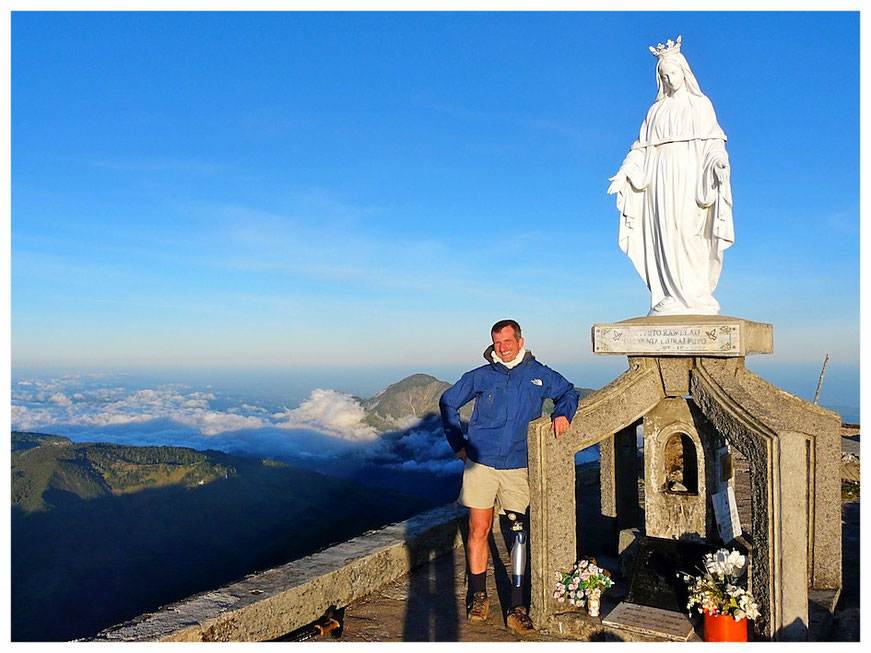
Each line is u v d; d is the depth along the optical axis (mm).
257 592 4941
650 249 5594
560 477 5086
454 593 5844
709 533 5414
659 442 5590
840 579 5617
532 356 5352
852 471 10641
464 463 5406
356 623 5227
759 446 4473
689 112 5371
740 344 4887
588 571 4961
